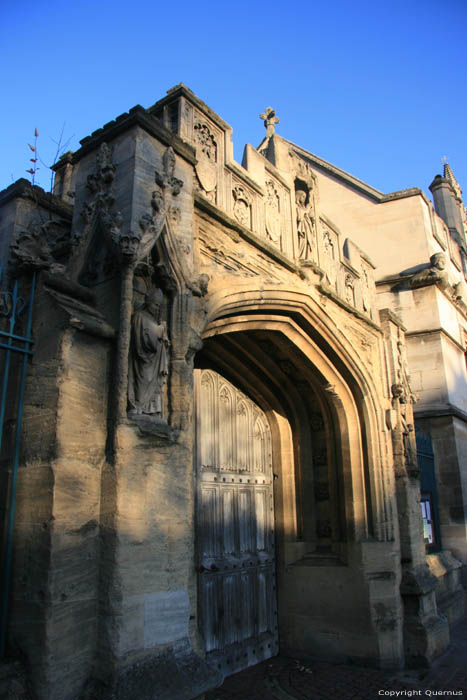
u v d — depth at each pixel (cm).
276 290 651
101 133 488
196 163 530
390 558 786
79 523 359
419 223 1384
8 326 413
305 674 703
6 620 349
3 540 364
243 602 734
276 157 757
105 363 404
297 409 872
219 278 566
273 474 855
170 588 392
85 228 458
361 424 844
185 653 388
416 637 772
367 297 942
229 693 627
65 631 336
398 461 887
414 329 1304
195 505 670
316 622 778
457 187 2019
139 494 384
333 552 814
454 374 1330
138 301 436
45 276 403
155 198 452
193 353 464
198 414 707
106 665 343
